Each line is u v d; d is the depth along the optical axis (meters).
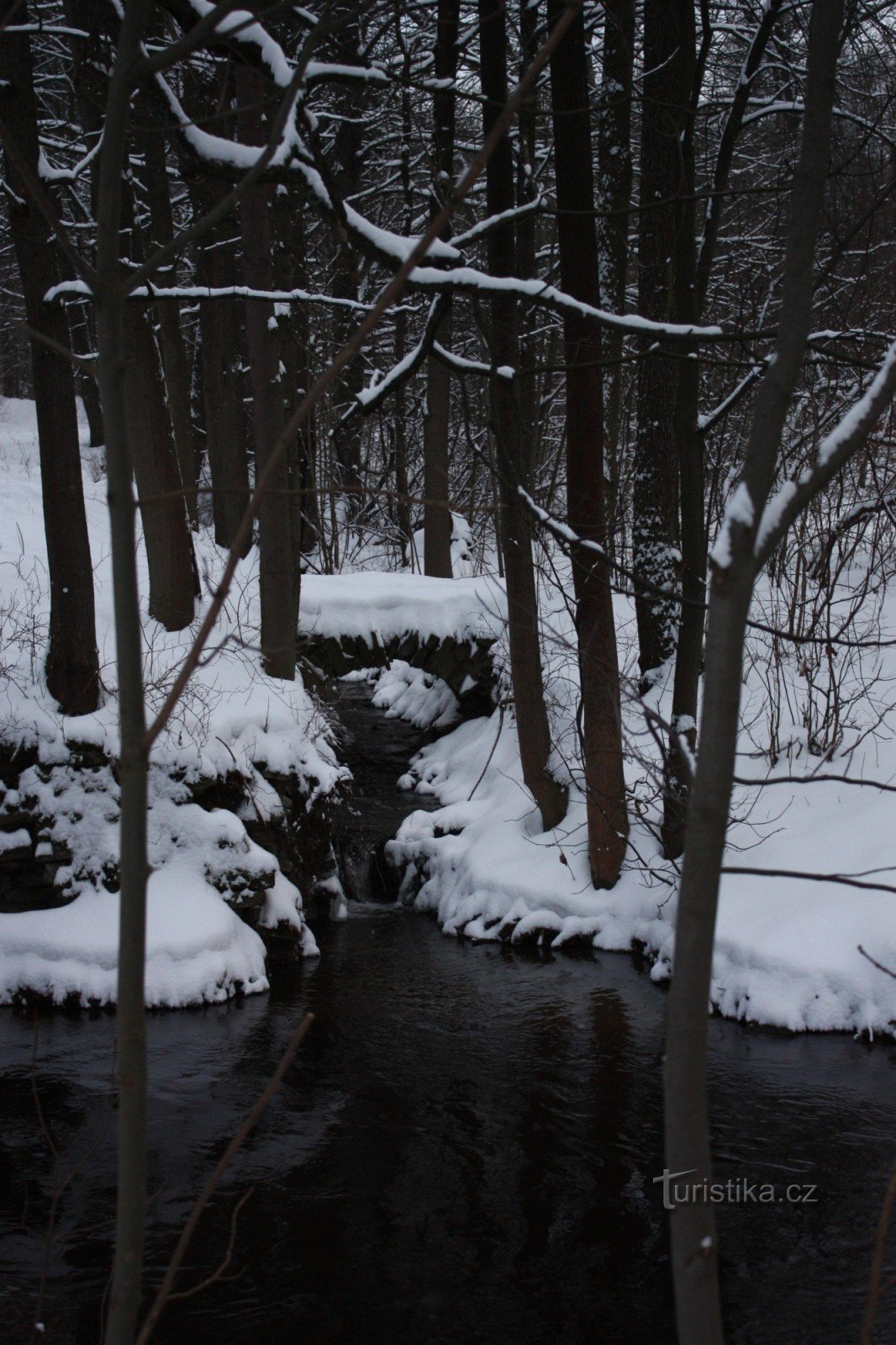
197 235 1.62
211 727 9.49
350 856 11.55
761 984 7.82
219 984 8.29
